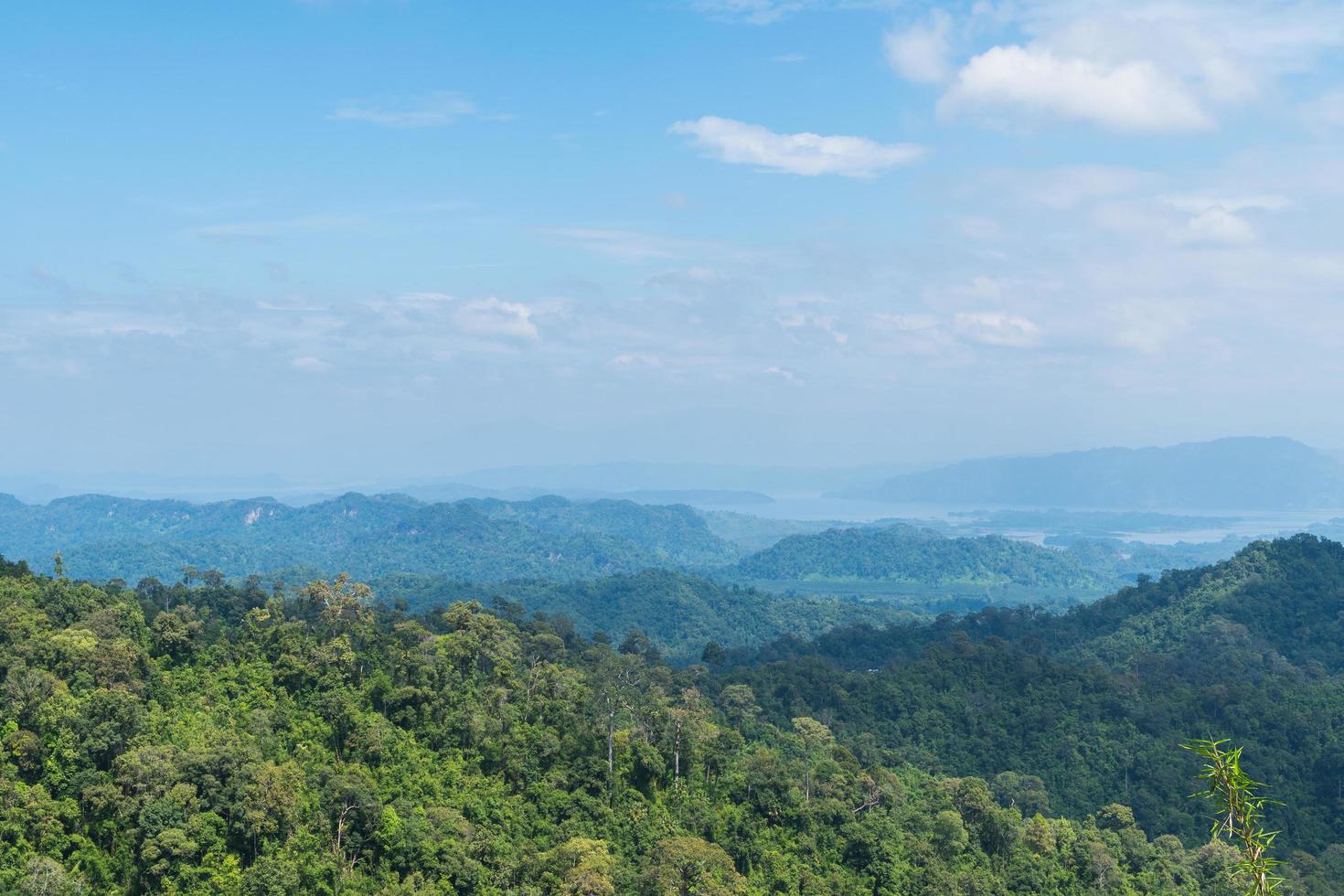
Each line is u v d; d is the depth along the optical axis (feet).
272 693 395.14
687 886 330.13
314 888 301.02
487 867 332.39
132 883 287.69
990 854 434.71
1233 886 440.04
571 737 404.77
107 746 312.09
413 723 397.19
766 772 413.59
